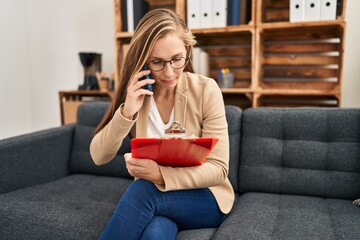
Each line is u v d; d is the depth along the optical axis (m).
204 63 2.08
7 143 1.46
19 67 2.72
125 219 0.91
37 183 1.60
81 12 2.60
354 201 1.25
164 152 0.91
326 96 2.05
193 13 1.94
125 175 1.66
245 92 1.91
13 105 2.68
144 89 1.05
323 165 1.38
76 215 1.17
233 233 0.98
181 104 1.16
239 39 2.18
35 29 2.76
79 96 2.53
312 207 1.23
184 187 0.98
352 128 1.36
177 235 1.03
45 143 1.64
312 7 1.73
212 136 1.09
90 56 2.34
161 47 0.98
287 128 1.44
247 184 1.46
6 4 2.57
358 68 1.97
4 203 1.26
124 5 2.12
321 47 2.02
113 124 1.07
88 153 1.75
